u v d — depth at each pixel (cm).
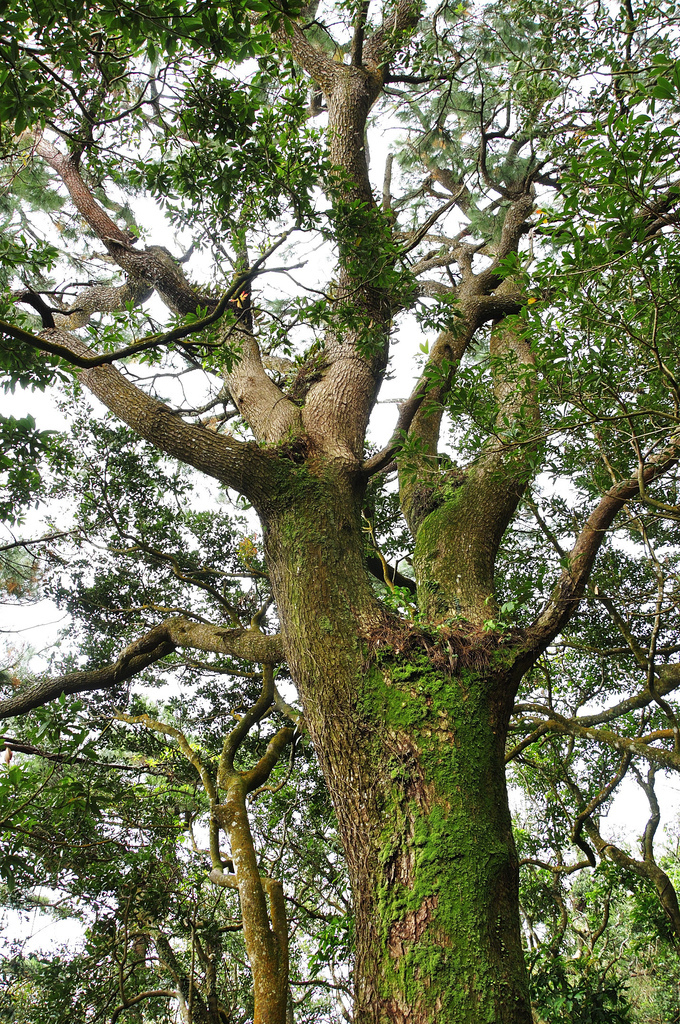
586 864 630
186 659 819
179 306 564
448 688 386
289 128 472
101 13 305
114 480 836
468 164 732
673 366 379
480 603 451
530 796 853
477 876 327
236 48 349
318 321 484
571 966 721
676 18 459
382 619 412
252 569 852
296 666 412
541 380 396
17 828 423
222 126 446
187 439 466
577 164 304
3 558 793
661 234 314
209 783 582
